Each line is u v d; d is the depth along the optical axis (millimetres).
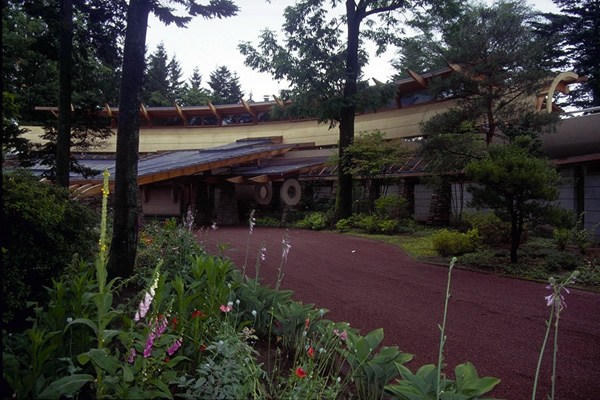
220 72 89750
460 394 2902
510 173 10562
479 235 14188
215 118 41094
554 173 11023
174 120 41781
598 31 34312
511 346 5777
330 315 7031
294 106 22391
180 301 3674
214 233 20016
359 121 31719
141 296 4031
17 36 26031
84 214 5137
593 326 6668
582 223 16703
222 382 2916
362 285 9359
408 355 3762
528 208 10906
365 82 22344
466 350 5598
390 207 21281
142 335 2928
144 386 2793
